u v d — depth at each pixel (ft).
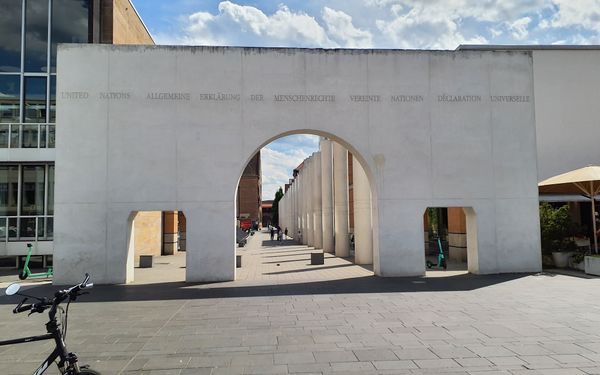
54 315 13.58
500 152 49.14
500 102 49.65
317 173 101.40
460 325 25.62
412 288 39.32
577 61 81.71
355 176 65.62
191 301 34.71
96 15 64.95
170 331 25.39
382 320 27.20
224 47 47.16
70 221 44.50
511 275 46.39
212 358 20.27
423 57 49.21
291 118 47.32
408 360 19.43
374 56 48.70
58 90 45.44
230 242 45.42
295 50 47.91
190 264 44.93
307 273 51.65
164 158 45.65
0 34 63.21
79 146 45.16
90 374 13.79
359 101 48.19
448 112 48.96
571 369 17.95
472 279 44.11
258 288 40.55
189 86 46.50
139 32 81.97
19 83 62.69
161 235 88.02
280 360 19.77
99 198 44.86
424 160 48.24
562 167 79.46
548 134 80.12
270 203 432.25
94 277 44.14
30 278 49.67
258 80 47.29
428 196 47.98
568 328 24.63
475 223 48.29
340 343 22.31
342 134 47.78
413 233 47.55
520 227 48.52
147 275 52.19
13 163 59.82
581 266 49.65
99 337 24.21
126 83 45.96
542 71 81.30
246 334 24.44
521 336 23.06
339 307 31.45
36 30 63.72
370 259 63.93
